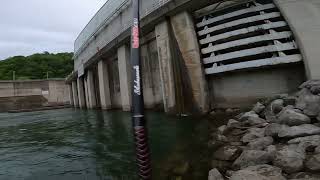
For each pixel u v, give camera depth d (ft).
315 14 47.83
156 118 60.08
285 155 22.12
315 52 46.44
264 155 23.62
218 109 58.03
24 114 156.46
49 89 246.47
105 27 100.07
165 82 64.44
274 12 52.75
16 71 348.79
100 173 30.12
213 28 57.52
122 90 89.97
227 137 35.17
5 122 102.47
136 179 26.99
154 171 27.43
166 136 41.86
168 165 28.78
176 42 62.54
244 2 56.75
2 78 330.95
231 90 57.16
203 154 30.68
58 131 66.33
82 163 34.86
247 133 32.68
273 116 36.73
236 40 53.67
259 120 37.47
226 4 58.18
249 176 19.84
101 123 71.20
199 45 59.57
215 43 58.95
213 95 59.26
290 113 30.68
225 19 57.93
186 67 59.88
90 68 133.49
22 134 66.59
